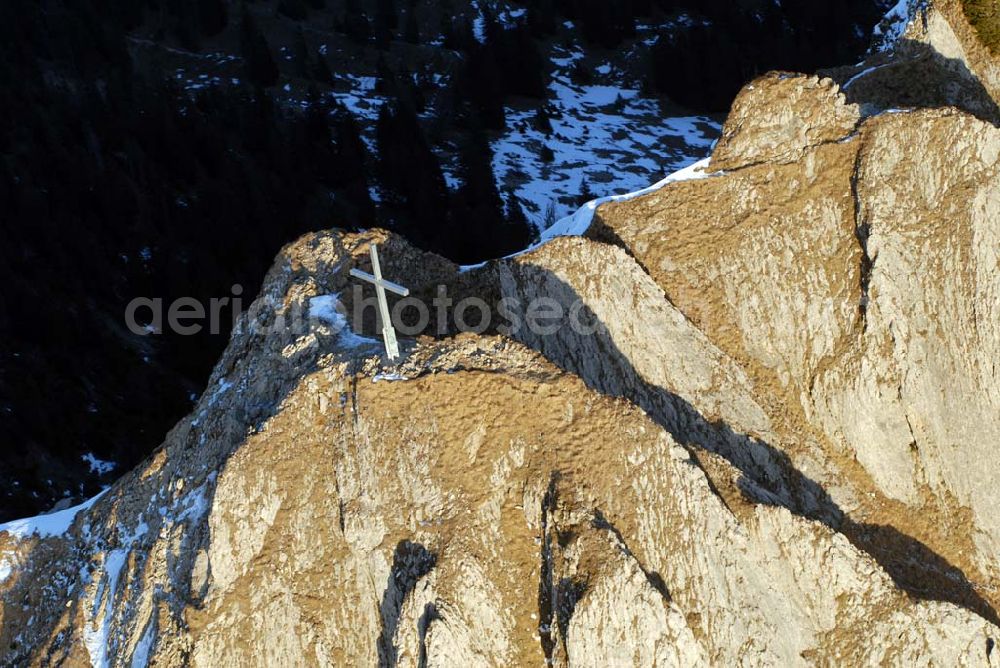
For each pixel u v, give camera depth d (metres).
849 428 58.47
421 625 49.84
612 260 60.38
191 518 55.91
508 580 50.81
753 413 58.97
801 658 50.25
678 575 50.59
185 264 108.50
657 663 48.72
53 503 90.19
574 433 52.25
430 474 52.34
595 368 59.19
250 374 59.53
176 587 54.09
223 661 51.78
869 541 56.91
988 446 57.81
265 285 63.59
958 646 50.25
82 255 108.69
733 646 50.09
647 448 51.69
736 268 61.34
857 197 61.12
